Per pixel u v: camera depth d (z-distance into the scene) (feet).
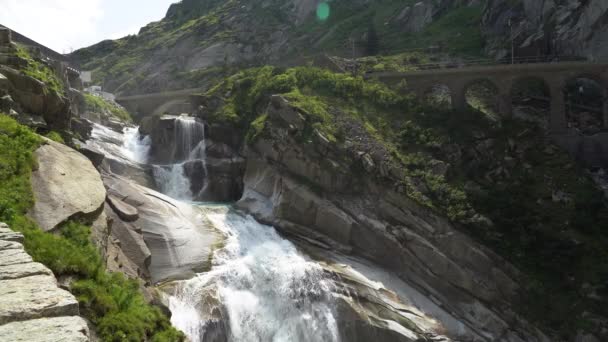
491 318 94.94
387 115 138.51
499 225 104.53
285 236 115.96
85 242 50.49
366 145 122.62
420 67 201.26
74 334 21.58
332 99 142.82
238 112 157.79
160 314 47.60
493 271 98.89
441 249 103.65
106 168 111.24
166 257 88.99
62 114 95.09
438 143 124.67
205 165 146.41
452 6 272.72
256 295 88.79
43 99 85.81
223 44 340.18
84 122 134.72
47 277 28.14
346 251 109.19
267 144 131.03
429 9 274.77
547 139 128.67
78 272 40.91
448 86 157.17
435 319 94.38
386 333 84.79
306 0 362.33
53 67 119.96
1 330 21.43
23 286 26.30
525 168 118.01
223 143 152.15
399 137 129.08
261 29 350.84
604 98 146.92
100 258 49.34
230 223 113.19
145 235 90.22
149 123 164.25
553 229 101.71
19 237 35.83
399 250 106.42
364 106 141.38
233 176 144.36
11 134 60.85
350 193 116.37
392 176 115.14
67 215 52.65
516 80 152.05
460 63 204.85
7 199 46.60
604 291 90.84
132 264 72.13
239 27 361.71
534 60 190.29
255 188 129.90
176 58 349.82
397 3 310.45
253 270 92.58
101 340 35.70
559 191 110.83
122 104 245.65
